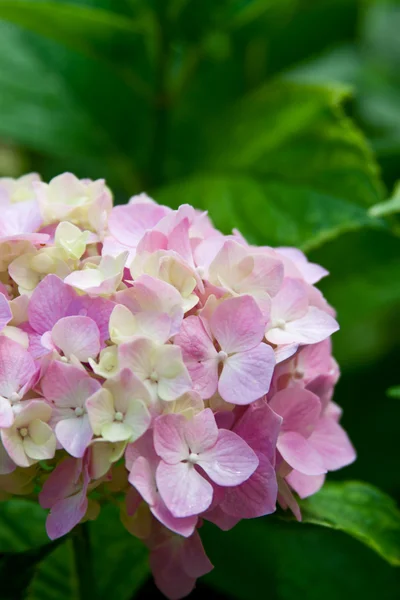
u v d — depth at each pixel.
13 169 1.11
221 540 0.87
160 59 0.89
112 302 0.70
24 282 0.71
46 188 0.74
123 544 0.82
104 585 0.81
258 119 0.88
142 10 0.88
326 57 1.22
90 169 1.05
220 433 0.69
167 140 0.92
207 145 0.90
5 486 0.70
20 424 0.68
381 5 1.32
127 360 0.68
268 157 0.87
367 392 0.97
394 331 1.09
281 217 0.85
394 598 0.85
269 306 0.71
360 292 0.99
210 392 0.69
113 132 0.93
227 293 0.71
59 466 0.69
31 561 0.73
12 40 0.95
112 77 0.93
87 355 0.69
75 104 0.93
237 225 0.85
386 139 1.07
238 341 0.70
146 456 0.68
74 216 0.73
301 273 0.73
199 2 0.87
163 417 0.68
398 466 0.92
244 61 0.94
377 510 0.77
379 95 1.15
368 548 0.86
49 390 0.69
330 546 0.87
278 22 0.90
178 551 0.72
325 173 0.85
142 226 0.73
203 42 0.89
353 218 0.84
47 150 0.91
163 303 0.69
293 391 0.71
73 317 0.69
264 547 0.87
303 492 0.73
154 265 0.70
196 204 0.86
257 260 0.71
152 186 0.92
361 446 0.93
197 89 0.94
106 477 0.69
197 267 0.71
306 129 0.86
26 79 0.93
